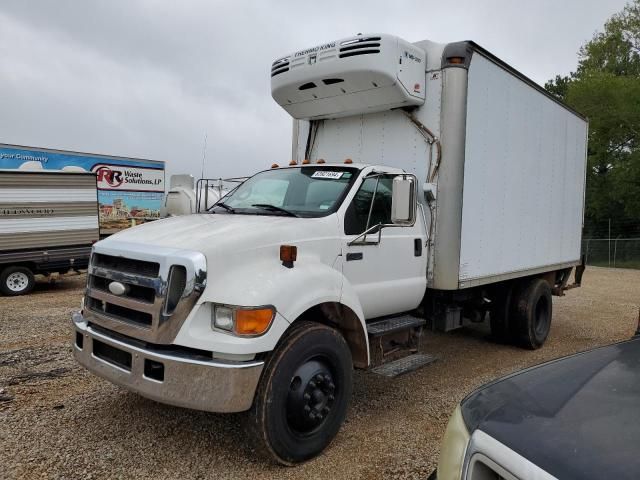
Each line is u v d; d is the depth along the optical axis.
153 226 4.09
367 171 4.71
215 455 3.62
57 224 12.89
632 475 1.43
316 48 5.35
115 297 3.53
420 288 5.09
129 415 4.26
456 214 5.15
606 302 11.95
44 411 4.32
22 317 8.47
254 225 3.77
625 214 32.56
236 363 3.11
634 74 36.16
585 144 8.70
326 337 3.62
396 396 5.00
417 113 5.36
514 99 6.22
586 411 1.83
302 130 6.58
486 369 6.05
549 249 7.51
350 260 4.29
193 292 3.17
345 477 3.38
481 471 1.76
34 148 17.02
